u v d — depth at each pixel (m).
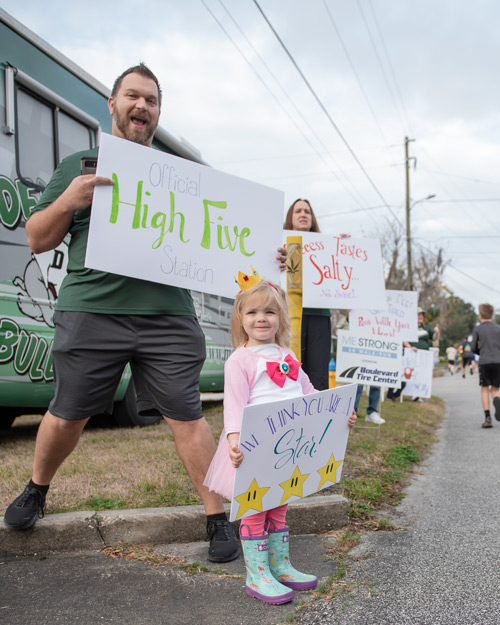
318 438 2.71
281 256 3.30
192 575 2.66
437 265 42.66
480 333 8.44
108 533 2.97
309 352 4.73
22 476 3.77
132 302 2.82
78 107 5.57
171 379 2.85
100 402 2.85
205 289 3.01
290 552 2.98
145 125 2.97
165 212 2.93
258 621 2.25
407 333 8.71
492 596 2.47
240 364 2.62
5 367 4.66
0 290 4.59
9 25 4.73
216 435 5.57
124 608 2.34
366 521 3.50
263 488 2.47
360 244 4.66
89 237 2.71
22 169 4.83
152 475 3.82
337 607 2.37
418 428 7.73
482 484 4.57
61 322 2.80
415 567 2.79
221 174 3.13
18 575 2.65
